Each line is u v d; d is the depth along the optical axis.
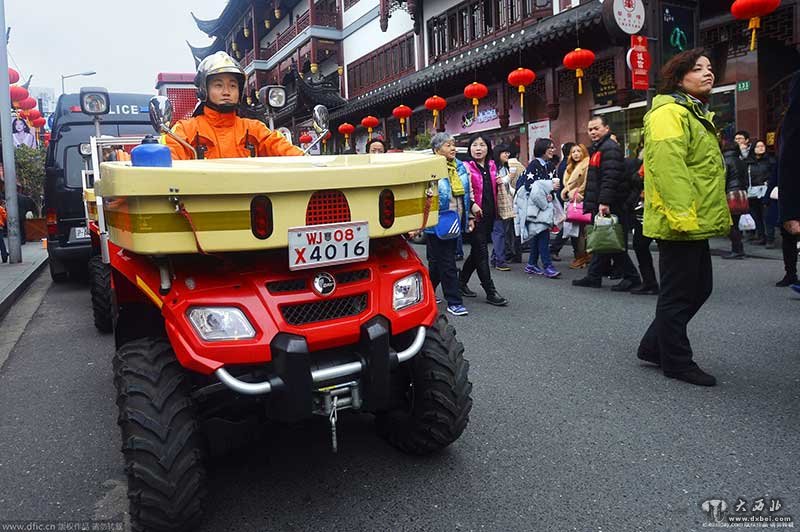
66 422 3.91
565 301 6.54
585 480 2.84
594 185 6.79
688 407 3.59
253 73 30.72
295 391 2.40
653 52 9.55
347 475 3.00
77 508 2.82
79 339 6.10
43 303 8.12
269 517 2.65
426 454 3.11
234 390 2.34
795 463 2.89
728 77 10.57
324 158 3.27
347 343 2.61
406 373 3.11
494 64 13.68
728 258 8.52
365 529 2.54
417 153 3.35
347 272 2.67
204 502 2.61
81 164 8.59
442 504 2.70
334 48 24.38
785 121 3.73
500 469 2.99
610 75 12.33
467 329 5.61
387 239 2.98
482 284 6.52
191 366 2.34
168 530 2.35
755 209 9.53
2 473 3.21
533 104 14.62
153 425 2.34
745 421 3.36
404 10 19.58
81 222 8.51
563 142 13.73
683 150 3.67
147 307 3.12
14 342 6.09
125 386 2.43
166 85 8.83
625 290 6.88
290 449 3.30
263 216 2.39
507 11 15.07
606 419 3.50
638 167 6.82
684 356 3.99
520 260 9.55
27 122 18.00
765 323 5.20
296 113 21.41
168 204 2.27
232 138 3.76
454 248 6.09
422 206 2.87
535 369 4.42
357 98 22.08
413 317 2.78
